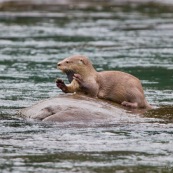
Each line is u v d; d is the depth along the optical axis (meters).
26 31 96.31
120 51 80.62
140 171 36.09
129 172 35.88
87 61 51.78
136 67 70.75
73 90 51.16
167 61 74.19
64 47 83.12
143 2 136.75
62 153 39.38
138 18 111.00
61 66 51.56
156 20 108.06
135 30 97.25
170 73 67.94
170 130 44.72
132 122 46.72
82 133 43.78
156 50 81.19
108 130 44.56
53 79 64.56
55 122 46.19
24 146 40.78
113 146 40.84
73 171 36.03
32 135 43.19
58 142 41.62
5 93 57.44
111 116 47.75
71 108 47.28
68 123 46.06
